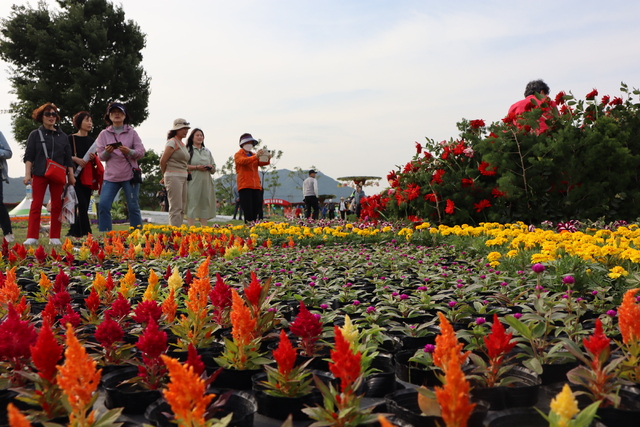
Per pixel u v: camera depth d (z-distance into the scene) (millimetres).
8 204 52812
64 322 2684
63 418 1866
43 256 6203
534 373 2197
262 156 11875
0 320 2779
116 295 4094
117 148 8719
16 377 2117
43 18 34719
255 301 2699
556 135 8969
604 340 1866
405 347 2865
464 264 5863
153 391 2092
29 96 33219
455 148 9961
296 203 39781
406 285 4820
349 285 4250
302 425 1969
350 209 21844
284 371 1984
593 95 9430
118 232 9195
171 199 10305
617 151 8766
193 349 1856
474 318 3361
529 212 9070
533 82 9672
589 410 1409
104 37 34969
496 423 1790
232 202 41094
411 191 9414
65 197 8758
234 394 2094
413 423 1781
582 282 3844
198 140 11641
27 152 8109
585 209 9008
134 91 36219
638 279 3562
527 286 4094
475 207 9359
